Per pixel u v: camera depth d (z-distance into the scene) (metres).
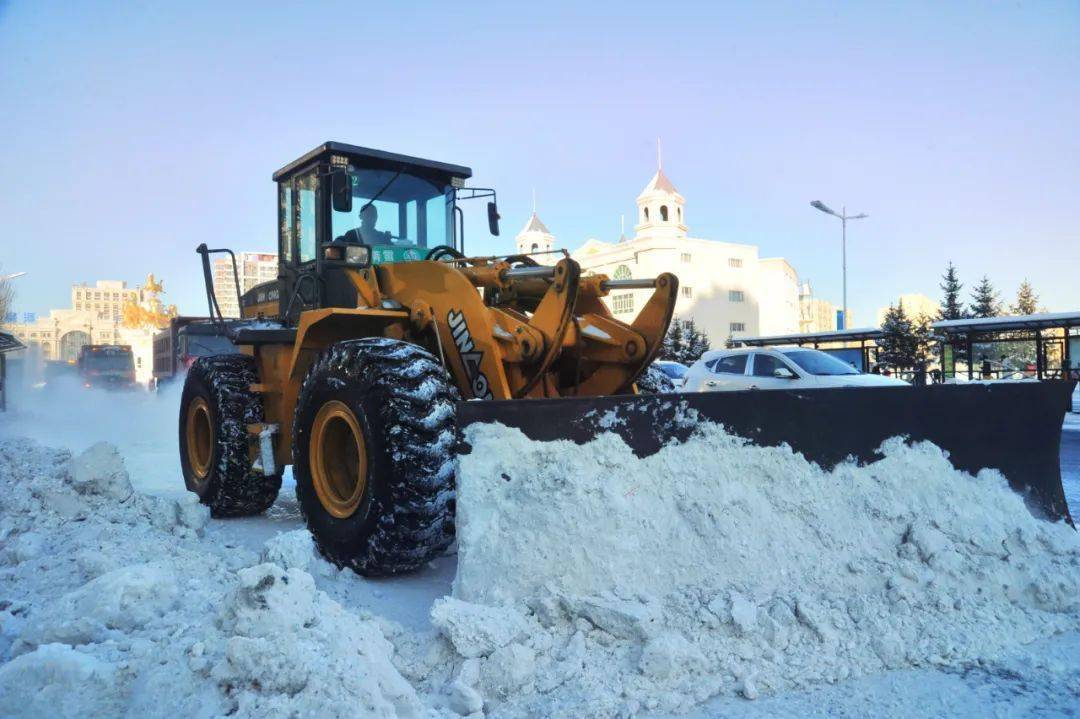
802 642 3.10
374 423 3.95
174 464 9.27
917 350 27.39
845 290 36.19
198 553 4.32
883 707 2.70
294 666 2.33
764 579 3.44
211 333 21.34
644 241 67.94
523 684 2.78
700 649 2.97
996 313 47.19
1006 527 3.88
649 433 3.64
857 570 3.53
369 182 5.83
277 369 5.84
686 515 3.52
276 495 6.14
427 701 2.66
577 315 5.15
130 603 3.07
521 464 3.46
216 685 2.35
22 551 4.25
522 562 3.29
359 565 4.07
